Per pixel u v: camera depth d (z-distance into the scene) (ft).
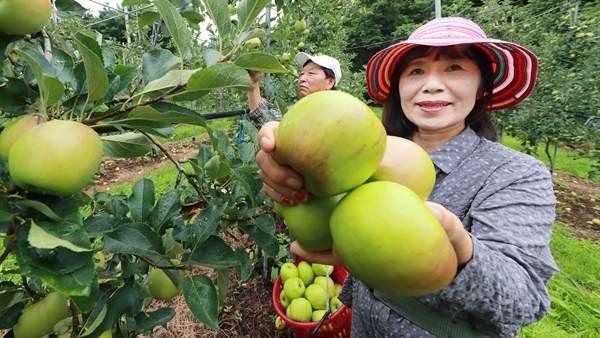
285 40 12.73
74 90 3.15
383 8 89.81
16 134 2.76
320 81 11.60
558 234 15.84
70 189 2.48
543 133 21.49
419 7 90.33
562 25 20.99
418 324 4.55
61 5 4.15
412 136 5.54
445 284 2.11
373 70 6.08
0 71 3.03
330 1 15.34
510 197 3.70
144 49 23.68
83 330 3.79
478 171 4.14
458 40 4.16
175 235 4.02
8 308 3.77
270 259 12.32
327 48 16.80
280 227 14.99
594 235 17.02
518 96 5.58
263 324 10.25
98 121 3.19
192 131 44.24
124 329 5.25
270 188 2.77
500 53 5.05
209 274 11.79
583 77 19.94
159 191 19.65
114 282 3.92
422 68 4.58
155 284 4.69
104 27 47.06
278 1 11.57
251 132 5.87
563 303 10.23
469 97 4.47
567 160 30.76
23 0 2.58
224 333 9.79
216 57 3.86
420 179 2.63
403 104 4.90
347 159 2.23
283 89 13.37
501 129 24.62
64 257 2.23
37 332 3.80
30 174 2.30
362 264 2.12
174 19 3.18
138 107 3.08
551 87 21.03
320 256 3.02
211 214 3.76
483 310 2.90
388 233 2.02
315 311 8.77
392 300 4.83
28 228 2.27
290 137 2.27
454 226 2.49
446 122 4.50
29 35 3.17
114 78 3.49
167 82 3.63
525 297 2.96
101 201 5.96
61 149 2.35
